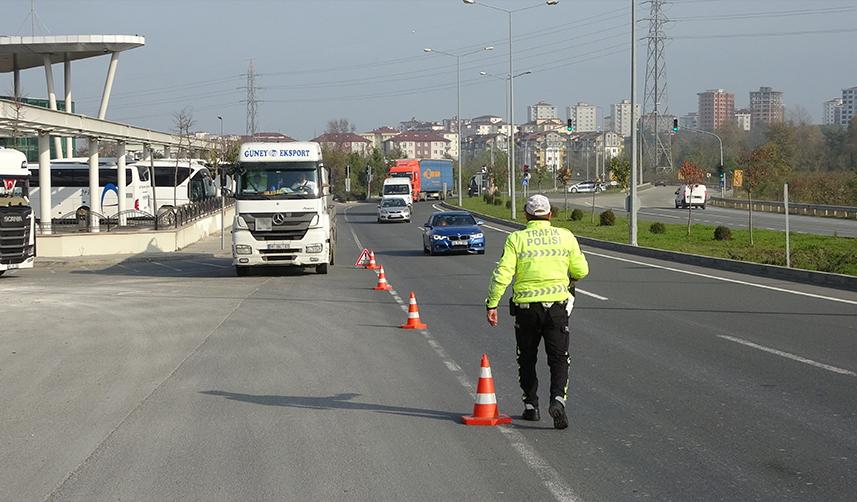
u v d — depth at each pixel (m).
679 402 9.78
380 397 10.41
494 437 8.46
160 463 7.81
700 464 7.43
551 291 8.66
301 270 30.19
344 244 44.91
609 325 15.70
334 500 6.68
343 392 10.75
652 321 16.12
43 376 12.20
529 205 8.88
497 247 40.03
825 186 78.94
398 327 16.33
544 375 11.56
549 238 8.73
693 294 20.53
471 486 6.96
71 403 10.46
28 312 19.52
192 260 36.50
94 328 16.92
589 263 30.20
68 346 14.80
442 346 14.09
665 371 11.55
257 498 6.78
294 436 8.66
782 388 10.36
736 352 12.81
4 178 28.66
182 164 57.28
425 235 37.47
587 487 6.88
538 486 6.92
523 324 8.80
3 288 25.50
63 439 8.77
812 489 6.70
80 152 93.19
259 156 26.91
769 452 7.74
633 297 20.02
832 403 9.54
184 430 9.01
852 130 118.81
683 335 14.47
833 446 7.88
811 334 14.33
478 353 13.41
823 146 126.12
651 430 8.61
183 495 6.89
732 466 7.34
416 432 8.72
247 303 20.84
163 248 40.75
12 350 14.44
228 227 62.28
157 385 11.45
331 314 18.44
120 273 30.94
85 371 12.52
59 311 19.67
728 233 40.22
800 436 8.25
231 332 16.14
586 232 46.59
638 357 12.59
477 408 9.05
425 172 104.88
